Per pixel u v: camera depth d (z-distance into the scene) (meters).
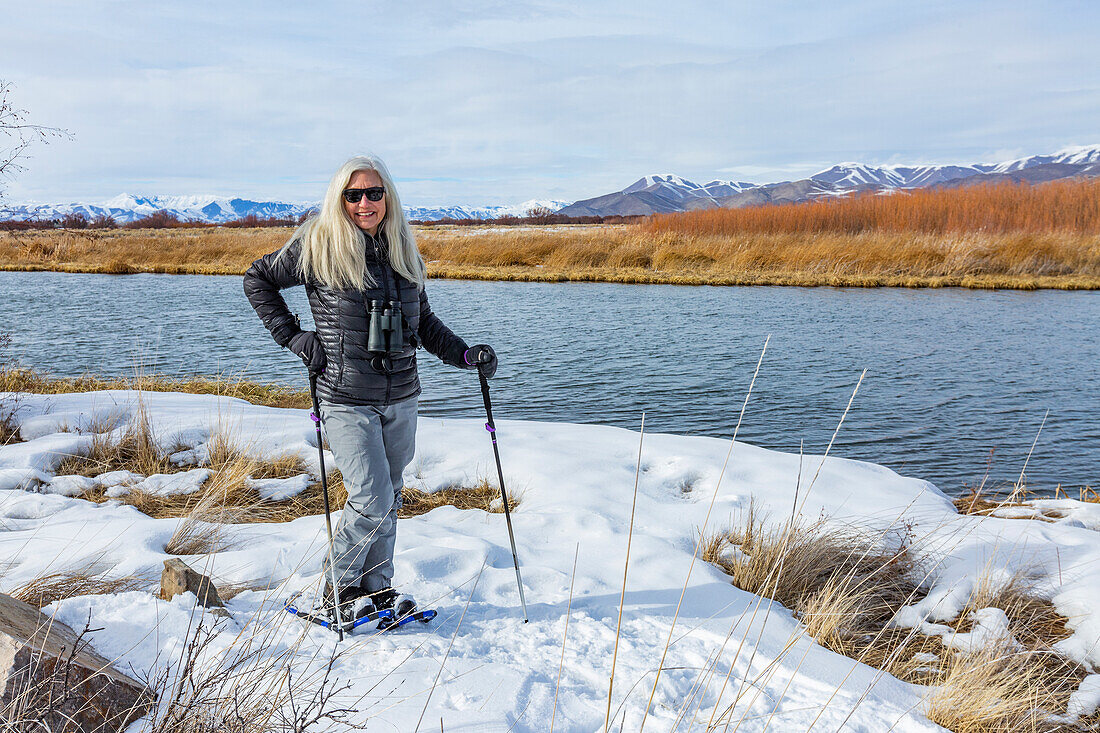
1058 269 23.53
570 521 4.55
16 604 2.47
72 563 3.61
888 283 22.03
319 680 2.46
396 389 3.01
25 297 20.77
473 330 14.83
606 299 19.55
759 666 2.86
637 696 2.56
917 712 2.67
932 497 5.33
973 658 3.07
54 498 4.87
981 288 21.42
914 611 3.62
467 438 6.31
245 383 9.69
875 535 4.27
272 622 2.91
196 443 6.27
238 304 19.28
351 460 2.96
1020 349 12.70
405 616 3.01
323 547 3.90
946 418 8.62
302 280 3.00
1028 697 2.78
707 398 9.60
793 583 3.81
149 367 11.39
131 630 2.64
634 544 4.14
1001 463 7.10
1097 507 5.27
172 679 2.37
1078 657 3.21
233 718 2.08
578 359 12.09
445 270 26.19
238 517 4.63
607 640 2.99
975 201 27.25
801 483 5.43
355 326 2.92
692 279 23.08
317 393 3.00
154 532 4.13
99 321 16.17
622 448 6.18
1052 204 26.59
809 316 16.38
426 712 2.30
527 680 2.57
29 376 9.41
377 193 2.88
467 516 4.72
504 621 3.13
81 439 6.05
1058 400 9.43
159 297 20.86
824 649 3.14
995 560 4.03
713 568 3.96
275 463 5.71
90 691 2.04
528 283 23.64
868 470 5.94
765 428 8.28
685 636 3.04
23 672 1.96
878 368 11.30
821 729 2.46
